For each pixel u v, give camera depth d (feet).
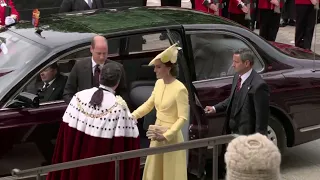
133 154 41.88
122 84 55.52
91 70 54.19
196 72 59.72
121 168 44.93
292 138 65.16
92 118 44.73
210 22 61.21
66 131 45.60
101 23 59.00
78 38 55.01
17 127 50.62
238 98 53.21
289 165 67.56
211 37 60.70
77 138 45.11
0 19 91.04
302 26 113.19
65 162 43.24
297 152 71.97
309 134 65.62
